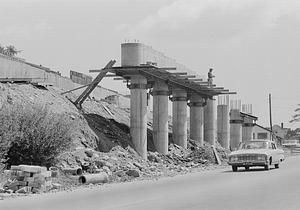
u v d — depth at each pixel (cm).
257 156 2944
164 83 3856
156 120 3853
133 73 3434
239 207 1287
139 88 3466
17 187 1864
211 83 4472
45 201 1546
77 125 2941
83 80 4569
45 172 1944
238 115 6656
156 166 3222
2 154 2142
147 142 3872
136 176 2577
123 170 2681
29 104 2512
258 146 3116
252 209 1246
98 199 1563
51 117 2425
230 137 6688
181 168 3184
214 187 1884
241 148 3136
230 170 3138
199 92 4691
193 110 4819
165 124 3856
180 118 4338
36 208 1365
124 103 5331
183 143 4328
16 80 3212
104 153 3006
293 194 1573
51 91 3453
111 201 1495
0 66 3219
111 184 2173
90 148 2916
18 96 2912
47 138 2311
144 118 3481
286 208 1256
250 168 3284
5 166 2170
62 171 2311
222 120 5894
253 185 1925
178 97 4350
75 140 2856
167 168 3184
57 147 2356
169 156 3797
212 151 4134
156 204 1385
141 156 3431
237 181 2147
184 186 1981
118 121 3928
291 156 6094
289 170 2923
